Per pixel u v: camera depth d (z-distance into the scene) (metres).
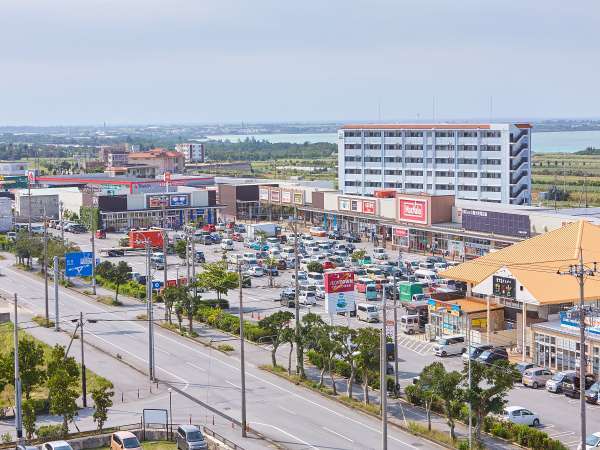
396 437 63.16
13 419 69.69
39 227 194.62
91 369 83.69
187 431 60.94
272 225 177.75
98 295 124.12
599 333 76.88
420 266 135.25
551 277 87.88
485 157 179.88
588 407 70.69
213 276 111.31
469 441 59.50
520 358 85.38
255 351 90.31
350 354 71.94
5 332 100.44
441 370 62.06
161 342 95.00
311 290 115.38
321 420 67.50
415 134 193.88
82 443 62.25
